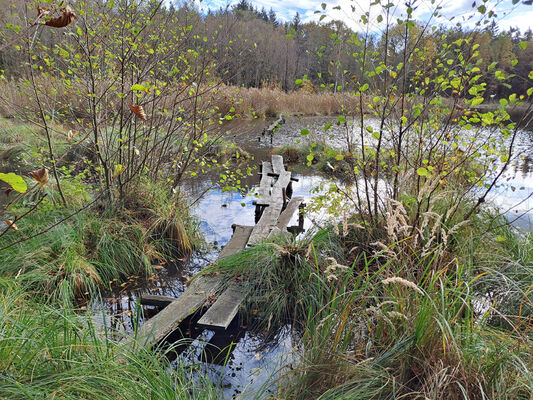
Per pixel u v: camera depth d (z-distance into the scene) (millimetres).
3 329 2303
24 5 3939
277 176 9305
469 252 3795
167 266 5047
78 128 6457
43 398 1929
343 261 4195
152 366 2564
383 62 3939
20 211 4684
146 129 6223
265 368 3158
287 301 3930
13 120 10773
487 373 2258
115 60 5461
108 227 5059
